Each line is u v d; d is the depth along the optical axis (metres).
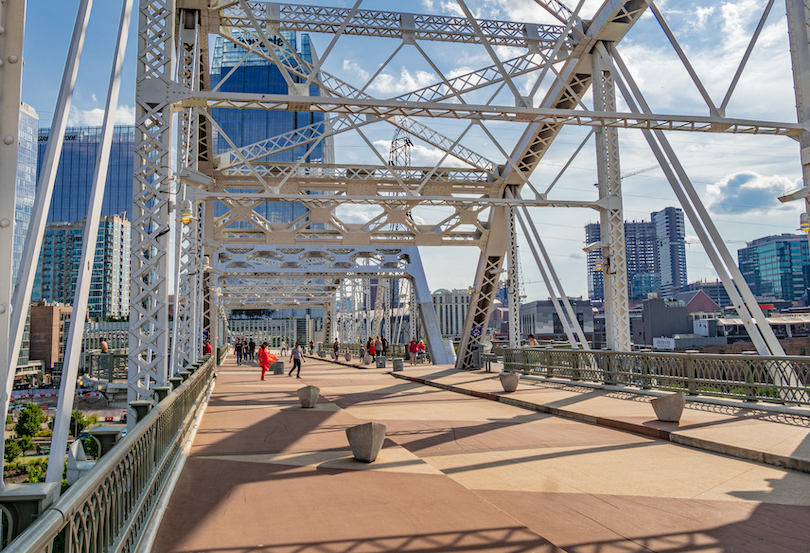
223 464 8.06
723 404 12.30
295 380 26.73
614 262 20.70
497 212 27.50
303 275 41.44
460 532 5.08
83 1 4.05
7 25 2.94
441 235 27.89
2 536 2.60
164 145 11.67
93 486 2.94
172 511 5.71
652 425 10.45
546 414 13.68
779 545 4.91
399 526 5.25
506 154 21.44
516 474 7.65
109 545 3.50
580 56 20.34
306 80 16.47
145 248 11.18
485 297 30.52
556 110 16.34
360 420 12.80
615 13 18.08
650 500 6.31
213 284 31.27
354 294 68.50
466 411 14.62
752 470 7.61
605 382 17.09
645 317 84.25
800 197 14.48
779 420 10.39
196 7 16.66
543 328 110.44
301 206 130.12
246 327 161.25
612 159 20.95
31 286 3.26
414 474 7.41
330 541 4.84
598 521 5.59
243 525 5.27
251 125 135.75
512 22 19.77
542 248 23.69
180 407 8.62
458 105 15.98
